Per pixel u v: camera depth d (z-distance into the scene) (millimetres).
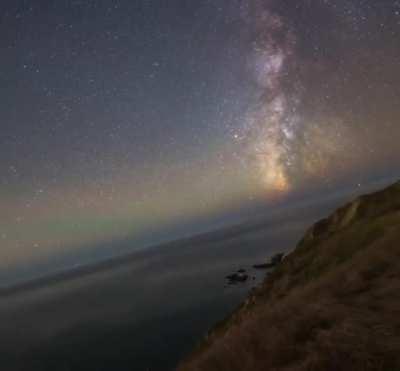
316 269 17078
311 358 5520
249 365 6484
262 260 114500
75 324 85000
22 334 87250
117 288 137875
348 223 21422
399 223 15609
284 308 7957
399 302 6891
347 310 6988
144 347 55656
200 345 18141
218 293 79938
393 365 4766
